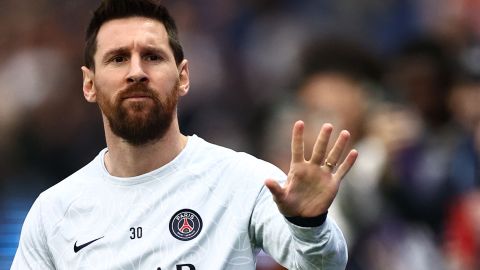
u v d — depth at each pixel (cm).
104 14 1370
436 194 2134
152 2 1369
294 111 2111
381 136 2100
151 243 1325
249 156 1382
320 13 3762
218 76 3384
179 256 1315
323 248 1249
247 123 2912
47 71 2964
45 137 2798
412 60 2353
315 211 1238
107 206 1354
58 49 3138
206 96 3297
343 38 2309
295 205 1241
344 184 1991
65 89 2928
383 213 2044
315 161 1238
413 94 2347
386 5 3806
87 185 1374
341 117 2073
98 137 2838
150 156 1359
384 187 2069
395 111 2191
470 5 3609
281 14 3688
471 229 2153
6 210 2206
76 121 2853
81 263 1339
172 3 3541
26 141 2781
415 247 2045
